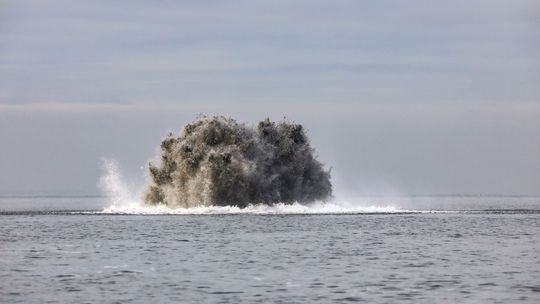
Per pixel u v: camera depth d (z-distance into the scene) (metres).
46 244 145.12
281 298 90.62
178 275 106.44
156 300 89.50
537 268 113.62
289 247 140.62
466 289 96.19
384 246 142.88
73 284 99.31
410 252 133.50
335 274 107.50
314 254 130.25
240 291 94.81
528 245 145.88
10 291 94.62
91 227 183.88
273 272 109.19
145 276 105.50
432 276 105.88
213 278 103.94
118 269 112.06
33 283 100.00
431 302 88.56
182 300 89.50
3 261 120.94
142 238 156.12
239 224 191.50
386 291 94.94
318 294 93.06
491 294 93.19
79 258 124.44
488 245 145.62
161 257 125.88
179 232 169.00
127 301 89.00
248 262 119.75
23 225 193.00
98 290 95.25
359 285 98.88
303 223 196.25
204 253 131.25
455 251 135.50
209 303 87.94
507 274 107.81
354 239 155.38
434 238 159.25
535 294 93.19
